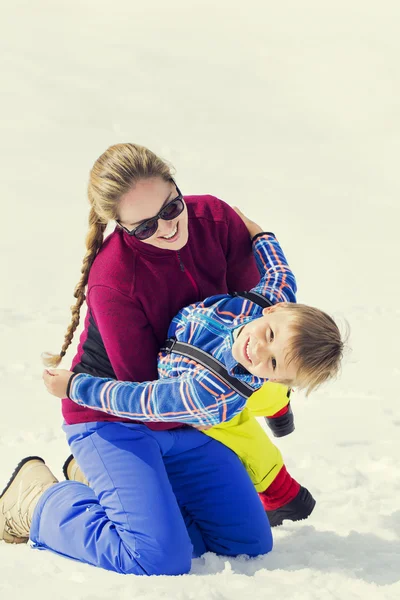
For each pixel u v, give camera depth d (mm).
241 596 4297
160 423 5090
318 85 80938
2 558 4957
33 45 83562
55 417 8695
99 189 4805
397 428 8156
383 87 79812
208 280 5301
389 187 47938
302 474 6844
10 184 40188
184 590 4262
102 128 58719
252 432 5496
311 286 22766
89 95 67312
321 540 5379
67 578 4586
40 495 5285
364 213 39781
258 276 5617
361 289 22281
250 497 5285
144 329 5051
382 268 26359
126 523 4871
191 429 5285
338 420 8461
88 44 87500
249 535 5215
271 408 5496
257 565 5035
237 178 47781
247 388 4734
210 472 5289
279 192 44656
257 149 56906
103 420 5141
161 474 5012
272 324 4609
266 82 81438
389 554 5062
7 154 47531
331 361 4652
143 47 89375
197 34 97312
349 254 29109
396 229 35750
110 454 5074
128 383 4840
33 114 58812
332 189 46219
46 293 20359
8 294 19844
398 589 4375
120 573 4766
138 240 4973
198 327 4910
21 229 30500
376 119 69000
